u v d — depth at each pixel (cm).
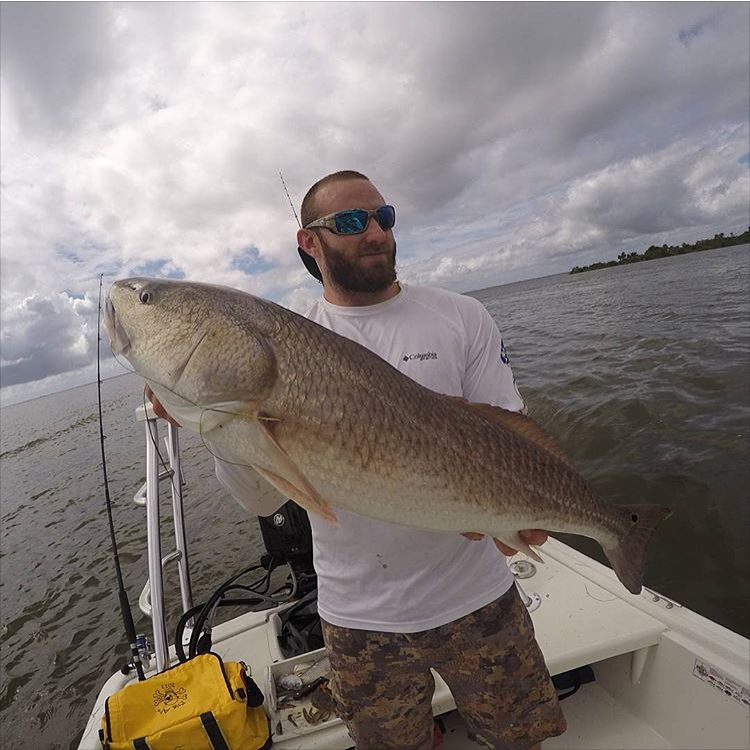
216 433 74
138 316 76
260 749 99
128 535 420
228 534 370
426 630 85
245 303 75
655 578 223
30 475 773
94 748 104
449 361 90
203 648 123
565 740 117
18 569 409
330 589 89
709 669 105
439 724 122
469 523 79
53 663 279
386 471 74
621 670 123
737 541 229
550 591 135
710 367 460
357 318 92
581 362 618
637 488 288
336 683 91
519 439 86
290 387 72
